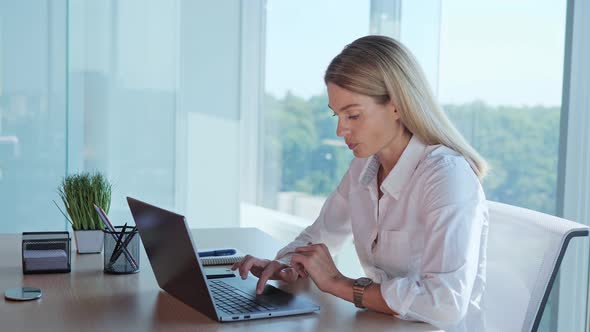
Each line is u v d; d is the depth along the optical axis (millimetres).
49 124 3549
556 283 2832
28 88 3508
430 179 1694
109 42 3623
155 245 1642
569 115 2725
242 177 4215
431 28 3268
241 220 4141
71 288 1754
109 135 3658
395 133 1788
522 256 1745
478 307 1720
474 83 3086
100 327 1441
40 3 3494
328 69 1744
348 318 1543
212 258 2090
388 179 1801
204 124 3848
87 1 3568
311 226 2145
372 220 1909
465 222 1601
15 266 1981
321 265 1660
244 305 1588
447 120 1802
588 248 2730
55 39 3529
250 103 4219
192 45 3793
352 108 1715
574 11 2676
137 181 3732
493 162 3037
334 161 3881
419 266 1775
